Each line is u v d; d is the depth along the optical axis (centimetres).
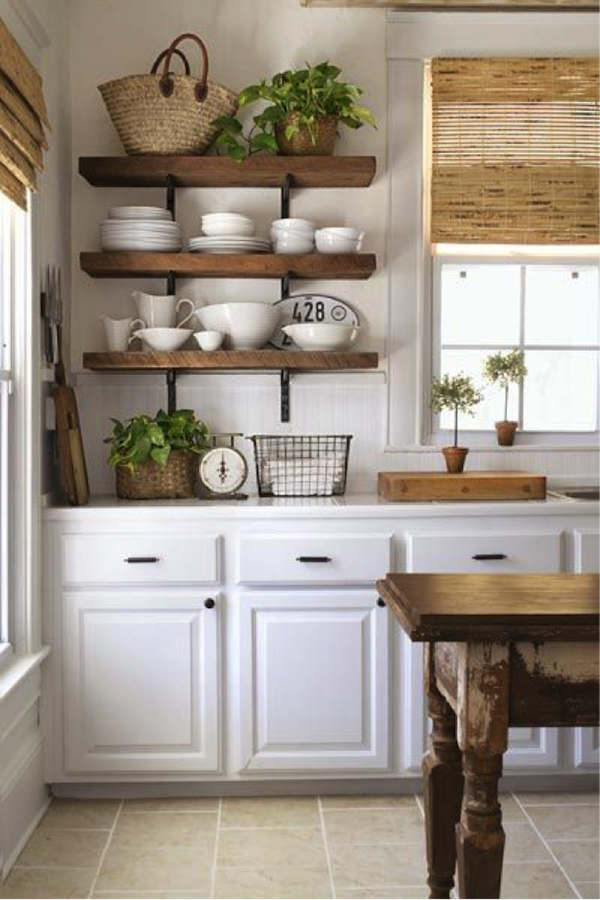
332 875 273
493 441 383
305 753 324
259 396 372
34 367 306
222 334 353
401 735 327
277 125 355
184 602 321
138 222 346
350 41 371
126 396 370
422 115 372
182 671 321
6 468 298
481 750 188
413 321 373
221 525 321
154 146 347
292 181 360
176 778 324
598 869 278
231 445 370
